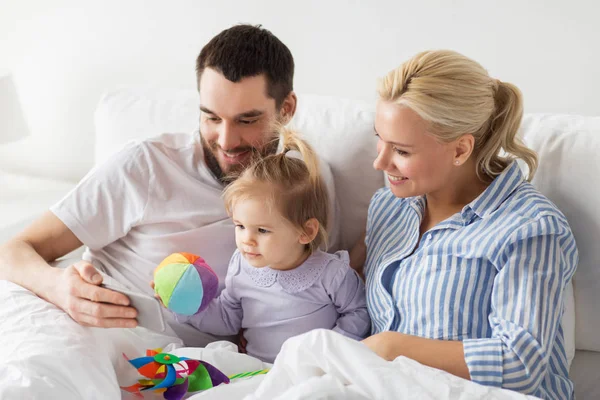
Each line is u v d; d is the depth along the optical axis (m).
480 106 1.16
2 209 1.90
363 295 1.43
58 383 1.01
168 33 2.03
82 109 2.19
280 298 1.40
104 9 2.07
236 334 1.51
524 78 1.73
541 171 1.38
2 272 1.33
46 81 2.21
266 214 1.31
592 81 1.67
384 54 1.83
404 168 1.18
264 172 1.33
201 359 1.24
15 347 1.06
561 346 1.25
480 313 1.19
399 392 0.97
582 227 1.33
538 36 1.69
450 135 1.15
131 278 1.48
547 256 1.14
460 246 1.21
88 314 1.16
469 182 1.26
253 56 1.36
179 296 1.19
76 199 1.44
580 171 1.34
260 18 1.92
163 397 1.17
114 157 1.47
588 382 1.40
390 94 1.16
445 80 1.13
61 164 2.28
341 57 1.88
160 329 1.16
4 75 2.11
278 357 1.09
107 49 2.11
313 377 1.00
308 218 1.36
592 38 1.64
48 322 1.14
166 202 1.47
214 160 1.46
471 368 1.09
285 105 1.49
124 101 1.77
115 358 1.21
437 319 1.20
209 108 1.38
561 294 1.15
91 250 1.53
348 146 1.60
